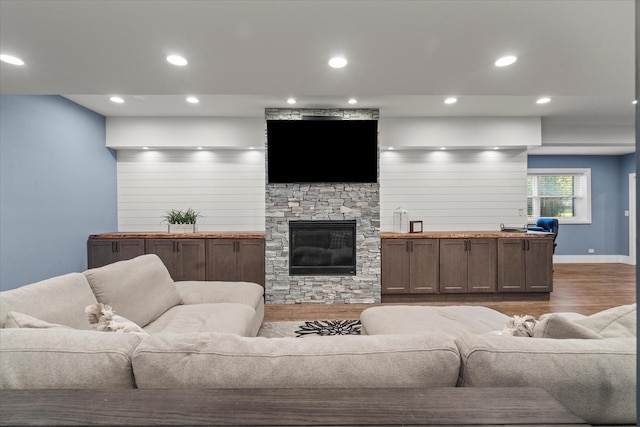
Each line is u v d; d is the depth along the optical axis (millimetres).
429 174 4879
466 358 891
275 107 4059
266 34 1789
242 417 657
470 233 4340
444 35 1807
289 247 4191
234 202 4820
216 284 3037
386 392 761
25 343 918
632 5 1521
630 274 5609
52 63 2141
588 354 901
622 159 6766
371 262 4191
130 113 4273
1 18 1597
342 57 2082
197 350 909
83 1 1464
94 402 710
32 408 688
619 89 2676
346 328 3279
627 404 878
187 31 1748
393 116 4461
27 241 3139
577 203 6934
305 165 4121
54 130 3490
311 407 696
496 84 2562
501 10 1569
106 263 4121
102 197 4363
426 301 4258
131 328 1385
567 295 4391
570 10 1564
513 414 670
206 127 4473
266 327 3305
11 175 2969
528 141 4480
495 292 4227
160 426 626
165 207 4773
